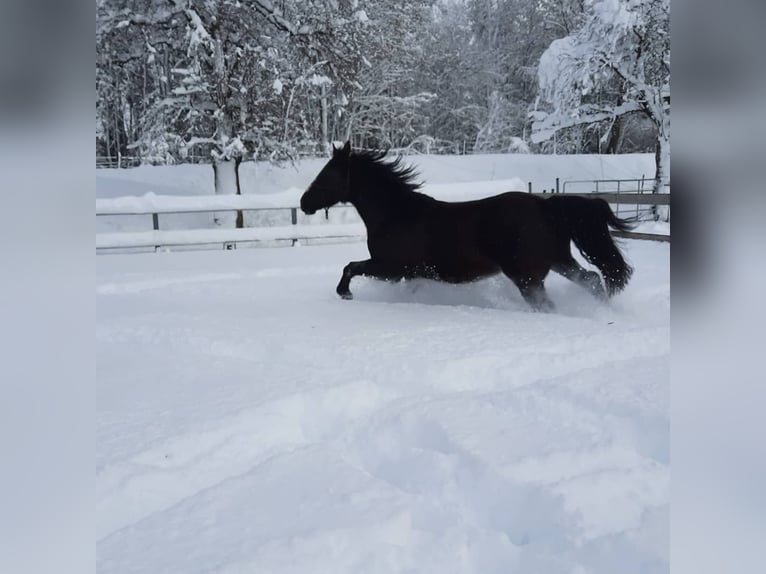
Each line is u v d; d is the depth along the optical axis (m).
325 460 2.34
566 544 1.80
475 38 31.89
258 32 15.15
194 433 2.59
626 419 2.59
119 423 2.72
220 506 2.00
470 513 2.12
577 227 5.01
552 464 2.23
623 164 22.66
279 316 5.00
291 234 11.72
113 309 5.48
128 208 11.03
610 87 16.12
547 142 26.47
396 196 5.57
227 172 15.72
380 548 1.76
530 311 5.26
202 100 15.62
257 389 3.17
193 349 4.12
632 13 12.62
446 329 4.37
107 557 1.73
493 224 5.12
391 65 23.95
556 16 25.19
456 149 29.16
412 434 2.69
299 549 1.73
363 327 4.50
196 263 9.09
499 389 3.30
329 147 20.73
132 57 15.27
